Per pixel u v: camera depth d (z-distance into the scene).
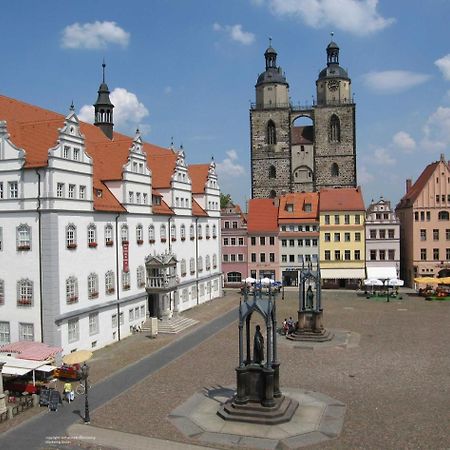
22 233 48.31
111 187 60.62
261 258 104.44
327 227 101.38
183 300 76.75
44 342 47.34
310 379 41.31
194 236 81.81
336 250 101.31
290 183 126.50
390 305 79.94
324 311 74.75
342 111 124.06
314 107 125.00
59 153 48.41
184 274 77.44
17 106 58.09
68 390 36.97
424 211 98.31
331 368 44.53
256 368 33.19
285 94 127.50
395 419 32.56
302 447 28.84
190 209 80.12
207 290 87.00
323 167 125.00
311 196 107.75
